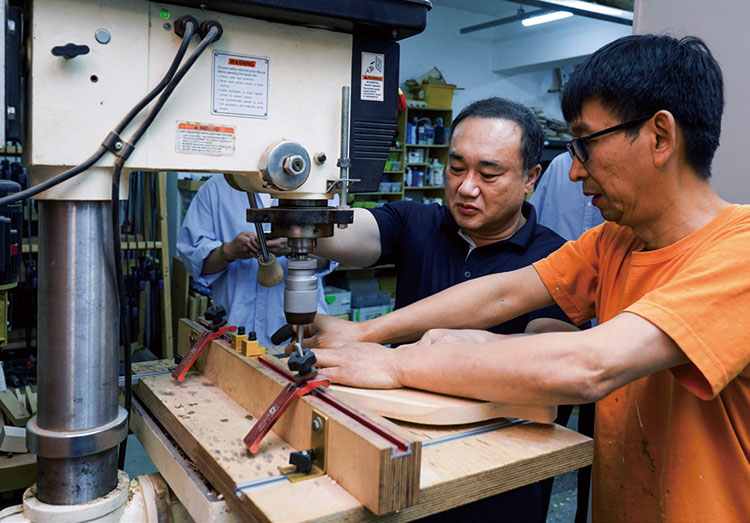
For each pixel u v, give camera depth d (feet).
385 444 1.97
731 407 2.79
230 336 3.35
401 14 2.66
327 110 2.74
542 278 3.63
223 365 3.21
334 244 4.53
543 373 2.43
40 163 2.21
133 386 3.50
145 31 2.32
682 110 2.59
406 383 2.88
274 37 2.57
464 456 2.40
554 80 23.75
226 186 7.73
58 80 2.20
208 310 3.52
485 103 4.33
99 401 2.45
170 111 2.40
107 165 2.31
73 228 2.32
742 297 2.43
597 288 3.53
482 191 4.18
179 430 2.75
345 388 2.88
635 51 2.65
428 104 17.66
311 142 2.72
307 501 2.03
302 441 2.43
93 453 2.41
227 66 2.49
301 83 2.66
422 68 20.45
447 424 2.68
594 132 2.73
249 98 2.55
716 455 2.81
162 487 2.79
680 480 2.83
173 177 13.96
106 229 2.43
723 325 2.40
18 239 4.88
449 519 3.49
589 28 18.85
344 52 2.75
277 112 2.62
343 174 2.77
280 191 2.70
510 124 4.12
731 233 2.64
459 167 4.22
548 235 4.80
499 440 2.58
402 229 5.02
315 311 2.70
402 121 16.96
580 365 2.37
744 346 2.42
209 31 2.36
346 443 2.12
